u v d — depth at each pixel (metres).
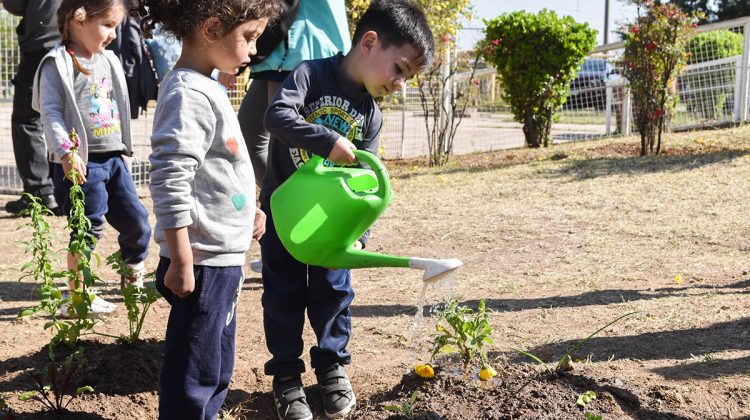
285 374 3.22
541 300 4.85
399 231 7.13
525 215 7.54
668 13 10.41
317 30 4.31
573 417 2.86
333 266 2.73
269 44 4.20
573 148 11.91
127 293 3.53
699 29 13.12
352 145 2.81
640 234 6.62
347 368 3.74
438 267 2.56
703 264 5.64
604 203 7.84
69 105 4.13
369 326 4.43
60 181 4.18
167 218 2.42
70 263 4.42
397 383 3.46
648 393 3.14
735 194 7.78
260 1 2.57
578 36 12.72
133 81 5.81
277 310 3.20
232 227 2.59
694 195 7.88
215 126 2.54
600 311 4.54
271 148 3.24
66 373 3.19
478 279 5.48
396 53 3.01
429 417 2.88
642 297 4.82
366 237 3.34
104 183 4.29
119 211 4.35
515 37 12.70
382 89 3.08
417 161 12.10
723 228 6.62
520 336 4.11
